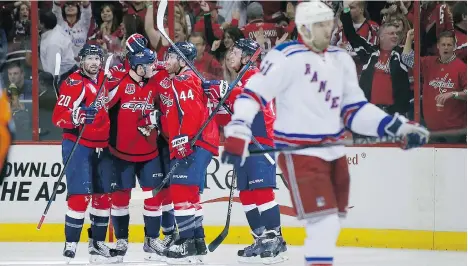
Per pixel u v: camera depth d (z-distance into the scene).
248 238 27.17
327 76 14.24
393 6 27.53
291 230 27.05
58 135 28.48
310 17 14.16
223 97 21.17
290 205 27.00
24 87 28.38
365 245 26.83
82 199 22.31
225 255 24.70
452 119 27.48
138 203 24.77
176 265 22.17
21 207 27.66
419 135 14.35
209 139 21.84
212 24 28.11
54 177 27.66
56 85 22.95
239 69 22.94
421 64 27.58
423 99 27.62
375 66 27.78
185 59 21.78
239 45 22.75
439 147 26.58
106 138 22.36
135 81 22.53
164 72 22.88
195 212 22.25
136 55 22.27
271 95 14.14
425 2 27.41
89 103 21.91
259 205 22.86
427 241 26.56
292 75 14.18
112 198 23.42
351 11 27.73
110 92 22.45
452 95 27.41
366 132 14.66
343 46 27.88
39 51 28.33
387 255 25.11
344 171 14.52
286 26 27.92
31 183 27.67
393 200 26.73
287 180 14.44
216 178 27.28
